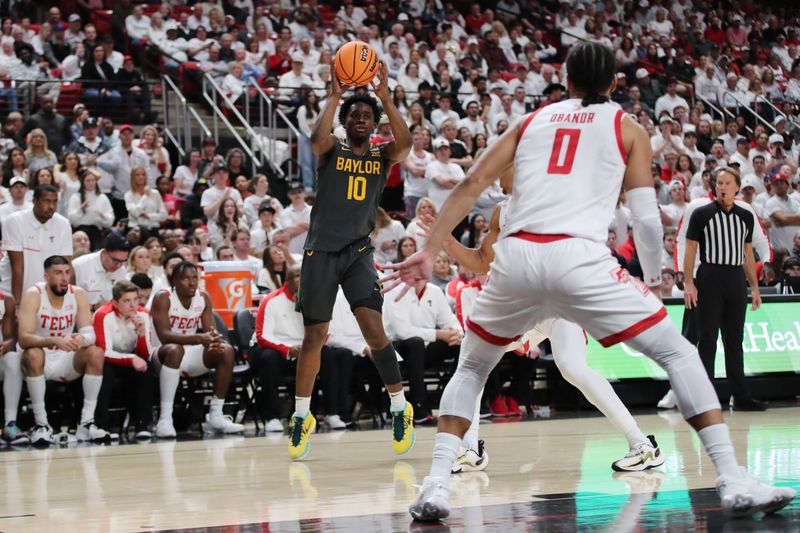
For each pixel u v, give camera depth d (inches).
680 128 677.3
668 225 530.9
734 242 339.9
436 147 511.8
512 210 137.9
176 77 615.5
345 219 227.8
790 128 754.8
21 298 326.6
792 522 124.8
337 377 336.5
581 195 134.5
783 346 400.8
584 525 126.6
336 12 757.3
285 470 209.9
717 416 133.2
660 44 828.0
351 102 229.8
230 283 363.6
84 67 589.9
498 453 229.6
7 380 312.2
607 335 134.0
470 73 676.1
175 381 320.2
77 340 308.2
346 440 283.6
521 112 649.6
